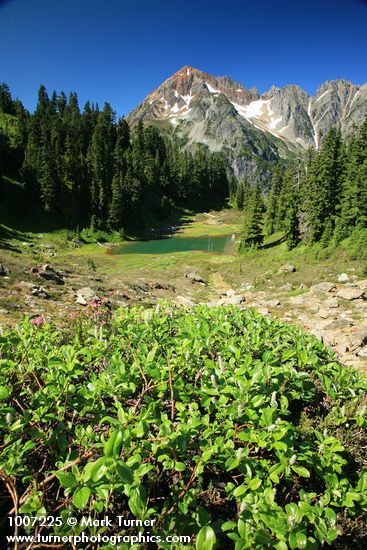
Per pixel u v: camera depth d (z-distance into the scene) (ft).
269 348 15.05
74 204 299.58
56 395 9.41
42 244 242.58
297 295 92.38
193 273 151.43
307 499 7.11
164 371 10.24
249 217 220.64
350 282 100.01
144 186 428.56
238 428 8.64
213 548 6.62
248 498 6.85
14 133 371.97
